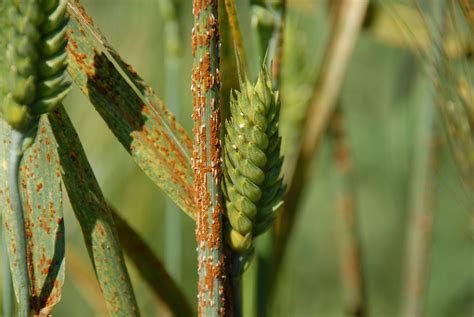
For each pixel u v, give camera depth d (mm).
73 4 305
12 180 273
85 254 519
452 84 393
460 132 396
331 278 904
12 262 297
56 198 304
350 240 522
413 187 506
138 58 553
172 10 455
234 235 294
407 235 552
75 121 522
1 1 261
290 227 393
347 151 518
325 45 417
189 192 307
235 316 301
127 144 307
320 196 906
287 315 574
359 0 415
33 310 302
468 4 377
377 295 924
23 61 261
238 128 286
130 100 308
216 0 286
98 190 305
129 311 307
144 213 547
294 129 420
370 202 926
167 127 308
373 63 870
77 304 683
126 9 555
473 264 883
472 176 400
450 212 811
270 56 353
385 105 838
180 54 463
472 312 880
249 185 288
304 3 503
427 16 394
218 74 288
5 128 300
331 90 411
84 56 307
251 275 374
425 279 500
